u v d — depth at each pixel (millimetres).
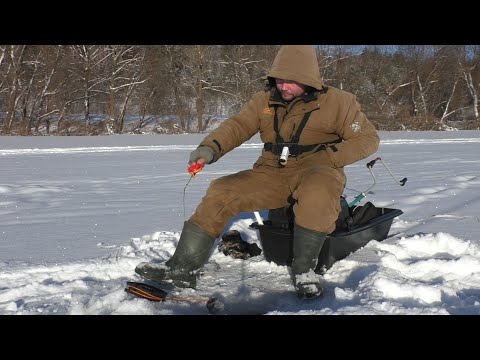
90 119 38250
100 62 36750
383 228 3891
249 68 40031
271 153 3389
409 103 41812
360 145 3234
